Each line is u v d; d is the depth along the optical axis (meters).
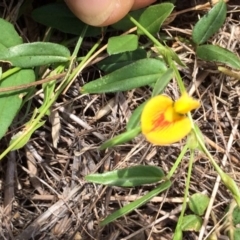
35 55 0.09
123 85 0.09
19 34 0.11
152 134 0.07
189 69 0.11
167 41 0.11
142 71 0.09
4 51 0.09
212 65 0.11
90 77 0.11
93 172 0.11
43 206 0.11
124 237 0.11
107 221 0.08
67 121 0.11
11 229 0.11
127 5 0.09
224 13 0.10
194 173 0.11
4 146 0.11
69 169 0.11
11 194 0.11
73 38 0.10
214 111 0.11
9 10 0.10
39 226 0.11
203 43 0.11
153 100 0.07
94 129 0.11
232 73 0.10
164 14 0.10
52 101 0.10
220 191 0.11
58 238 0.11
